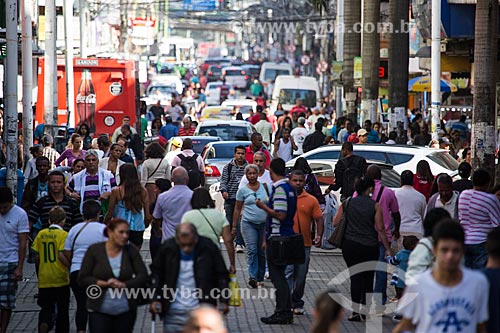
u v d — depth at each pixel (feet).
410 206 121.29
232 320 111.96
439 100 229.45
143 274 86.38
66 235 99.76
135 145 207.41
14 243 102.73
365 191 110.11
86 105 273.95
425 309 68.18
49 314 100.07
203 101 504.43
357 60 300.20
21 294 127.24
